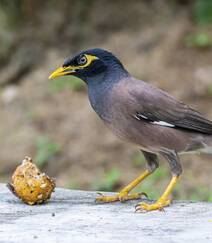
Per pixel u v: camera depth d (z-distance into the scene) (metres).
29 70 18.36
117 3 18.84
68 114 16.28
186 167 14.21
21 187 8.07
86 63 8.46
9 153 15.34
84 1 18.91
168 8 18.64
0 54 18.42
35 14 18.97
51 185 8.19
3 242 6.66
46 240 6.68
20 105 17.02
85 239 6.70
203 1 18.03
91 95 8.53
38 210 7.88
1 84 18.11
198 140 8.60
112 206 8.12
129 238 6.71
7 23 18.69
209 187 13.18
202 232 6.89
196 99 15.88
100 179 14.09
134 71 17.00
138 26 18.53
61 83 17.42
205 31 17.72
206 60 17.09
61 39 18.73
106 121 8.53
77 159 14.98
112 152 15.01
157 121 8.40
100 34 18.66
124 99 8.31
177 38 17.69
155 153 8.58
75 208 7.99
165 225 7.18
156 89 8.59
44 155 15.10
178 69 16.94
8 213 7.75
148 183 13.36
